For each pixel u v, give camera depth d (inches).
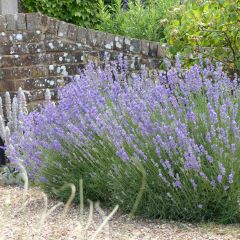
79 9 427.2
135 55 322.0
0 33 309.4
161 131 186.1
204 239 167.3
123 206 194.9
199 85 204.2
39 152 220.4
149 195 186.1
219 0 267.7
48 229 179.2
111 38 321.1
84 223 185.5
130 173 187.2
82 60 319.9
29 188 245.6
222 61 283.7
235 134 176.7
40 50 313.7
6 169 276.1
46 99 290.8
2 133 284.0
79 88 222.2
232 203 178.7
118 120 201.0
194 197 180.1
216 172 178.2
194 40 280.1
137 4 399.5
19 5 419.8
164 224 182.5
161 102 206.1
